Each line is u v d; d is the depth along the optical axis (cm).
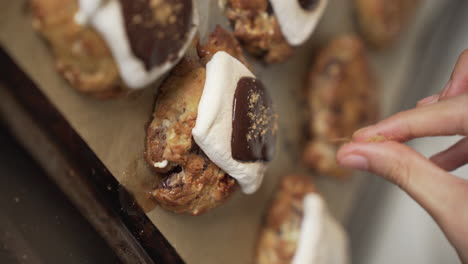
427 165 35
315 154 48
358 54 49
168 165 37
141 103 36
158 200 37
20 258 35
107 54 33
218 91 36
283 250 45
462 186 35
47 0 33
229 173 37
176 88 37
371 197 56
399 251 59
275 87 45
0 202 34
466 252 35
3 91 32
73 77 34
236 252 43
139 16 33
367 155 36
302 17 42
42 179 35
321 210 46
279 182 46
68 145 34
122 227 36
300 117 47
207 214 40
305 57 47
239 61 38
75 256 36
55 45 33
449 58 59
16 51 33
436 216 35
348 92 49
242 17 40
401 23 54
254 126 37
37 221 35
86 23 33
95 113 35
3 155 34
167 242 38
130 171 36
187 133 36
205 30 38
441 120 36
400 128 37
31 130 33
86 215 35
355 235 55
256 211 44
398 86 55
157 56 34
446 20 58
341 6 49
